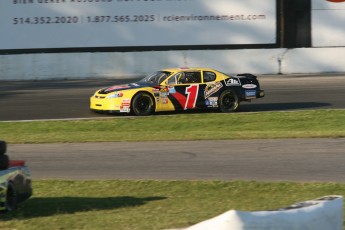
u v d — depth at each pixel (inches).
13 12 4065.0
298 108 2583.7
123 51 4124.0
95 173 1381.6
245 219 619.5
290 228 637.9
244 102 2773.1
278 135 1845.5
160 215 992.9
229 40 4168.3
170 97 2391.7
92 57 3892.7
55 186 1254.9
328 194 1167.6
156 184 1256.2
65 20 4094.5
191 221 941.8
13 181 1008.2
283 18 4170.8
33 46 4089.6
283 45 4183.1
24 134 1998.0
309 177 1322.6
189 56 3944.4
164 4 4119.1
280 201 1116.5
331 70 3993.6
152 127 2153.1
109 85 3472.0
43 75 3841.0
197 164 1461.6
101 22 4109.3
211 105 2442.2
